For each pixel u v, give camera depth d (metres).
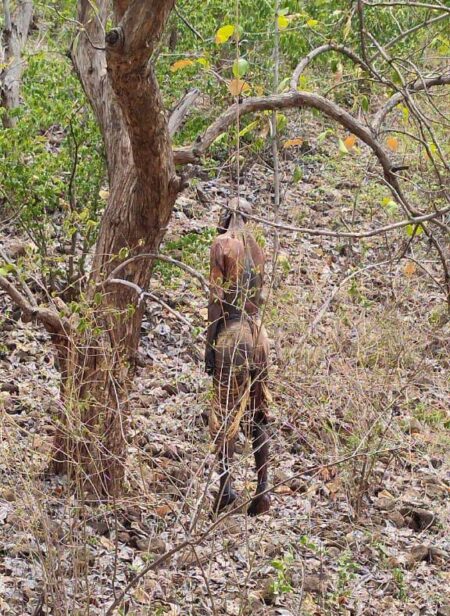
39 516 5.57
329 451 7.79
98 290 6.75
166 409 7.93
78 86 9.68
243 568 6.39
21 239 9.78
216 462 6.16
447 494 7.94
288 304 9.34
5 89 10.61
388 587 6.64
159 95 6.14
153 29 5.37
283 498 7.41
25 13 11.05
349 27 6.01
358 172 12.83
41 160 8.66
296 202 12.34
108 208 6.91
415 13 11.80
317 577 6.43
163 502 6.45
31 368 8.34
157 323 9.57
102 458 6.60
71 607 5.52
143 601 5.86
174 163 6.73
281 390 8.03
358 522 7.30
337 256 11.48
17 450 5.82
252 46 11.51
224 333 6.87
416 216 5.63
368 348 8.80
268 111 6.98
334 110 6.43
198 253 9.52
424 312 10.17
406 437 8.31
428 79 6.91
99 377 6.60
